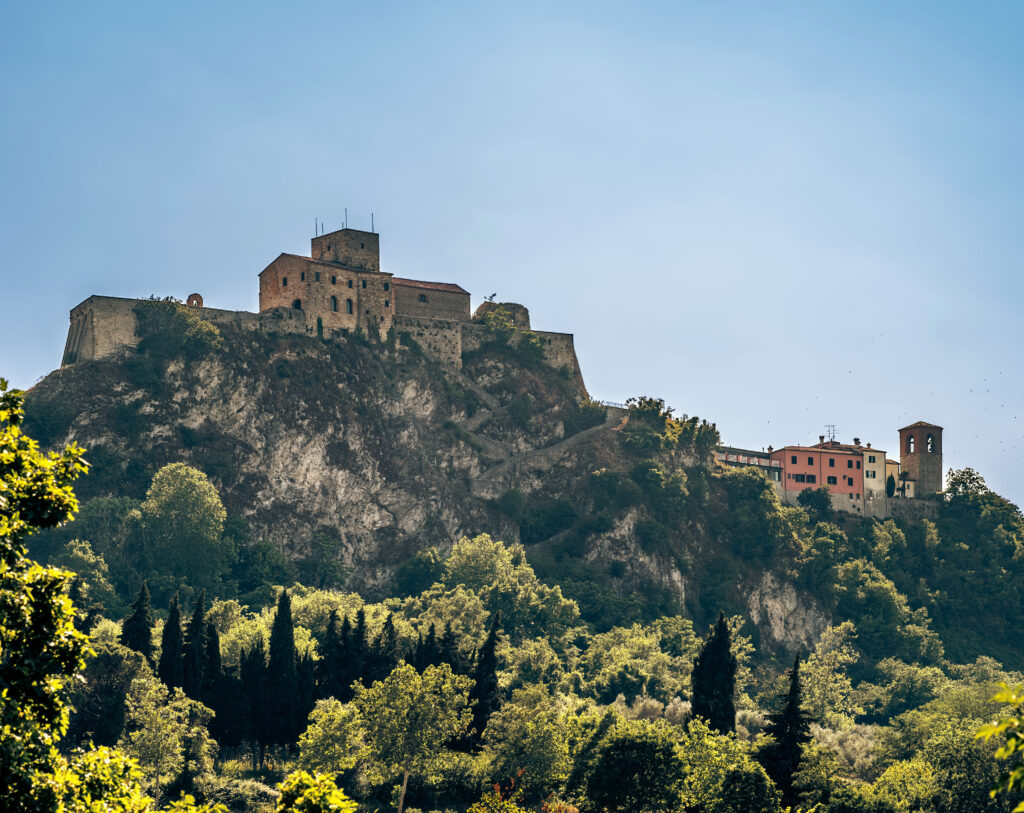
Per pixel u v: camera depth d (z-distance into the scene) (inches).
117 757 2888.8
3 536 2691.9
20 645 2691.9
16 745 2571.4
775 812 7076.8
